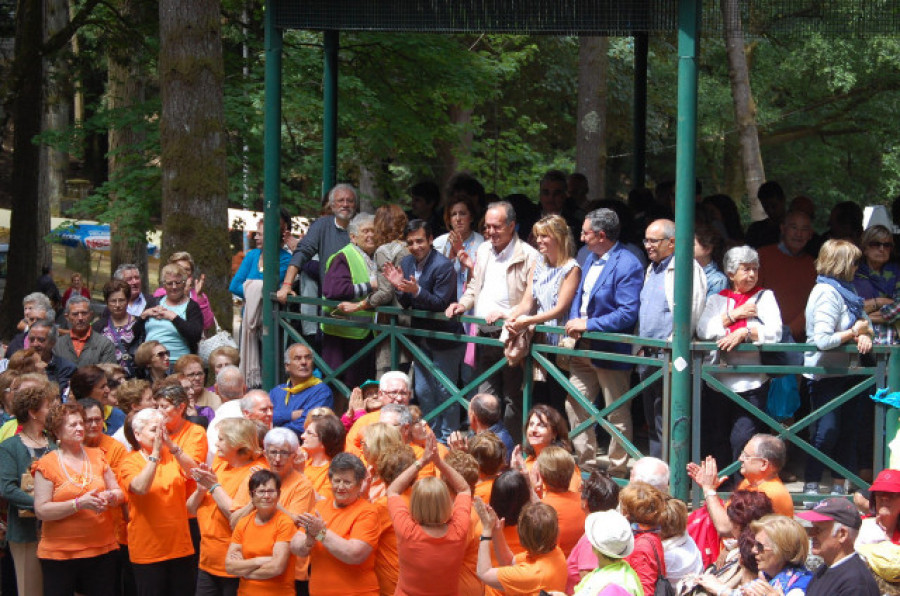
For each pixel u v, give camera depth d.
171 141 10.19
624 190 26.06
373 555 6.21
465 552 6.11
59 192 32.91
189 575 6.92
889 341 7.19
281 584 6.22
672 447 6.97
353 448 7.09
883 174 24.59
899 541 6.00
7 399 7.47
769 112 23.47
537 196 20.62
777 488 6.25
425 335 7.86
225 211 10.35
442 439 7.98
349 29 8.48
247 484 6.47
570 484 6.45
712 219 9.33
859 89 22.05
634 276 7.25
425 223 7.86
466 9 8.20
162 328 8.64
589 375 7.56
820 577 5.13
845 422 7.21
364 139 14.14
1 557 7.39
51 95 18.22
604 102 16.52
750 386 7.03
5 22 18.88
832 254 6.94
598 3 7.84
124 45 15.45
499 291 7.75
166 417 6.91
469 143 20.39
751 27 7.72
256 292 8.91
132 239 12.88
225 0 14.62
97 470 6.80
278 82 8.46
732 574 5.53
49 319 8.41
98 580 6.83
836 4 7.79
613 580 5.18
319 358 8.34
